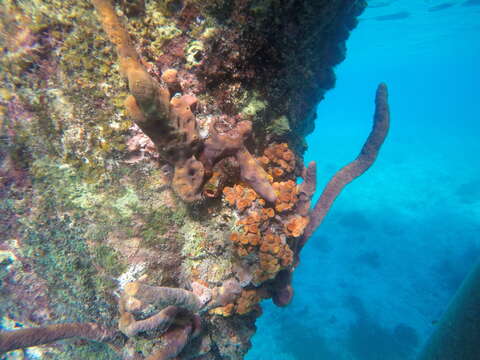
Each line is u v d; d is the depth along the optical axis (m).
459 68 89.88
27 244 2.33
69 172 2.02
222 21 1.77
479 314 3.90
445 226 15.33
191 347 2.40
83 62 1.79
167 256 2.18
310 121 3.22
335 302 11.64
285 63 2.15
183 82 1.89
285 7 1.82
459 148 32.81
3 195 2.11
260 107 2.18
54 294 2.53
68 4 1.72
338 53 2.95
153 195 2.07
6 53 1.76
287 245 2.25
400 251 14.07
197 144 1.63
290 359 9.65
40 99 1.86
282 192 2.19
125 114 1.88
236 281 2.23
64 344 2.84
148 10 1.73
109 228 2.11
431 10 19.98
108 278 2.21
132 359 2.21
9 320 2.80
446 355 4.23
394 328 10.40
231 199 2.03
